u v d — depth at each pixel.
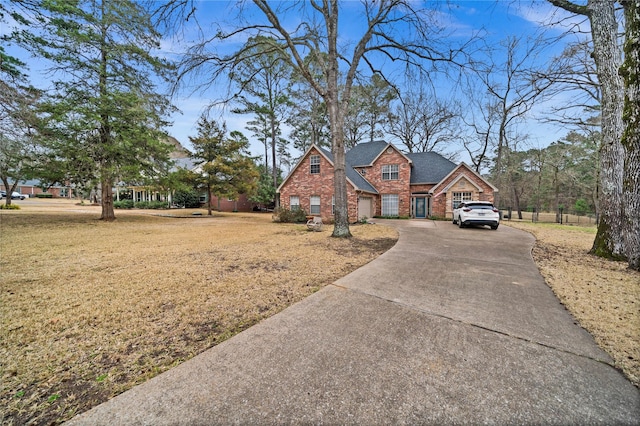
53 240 8.72
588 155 22.59
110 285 4.29
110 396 1.87
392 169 20.75
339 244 8.09
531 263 5.66
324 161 19.00
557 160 25.97
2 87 8.91
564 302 3.53
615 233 6.17
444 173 20.19
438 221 16.94
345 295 3.78
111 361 2.29
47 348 2.48
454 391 1.88
